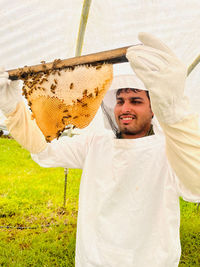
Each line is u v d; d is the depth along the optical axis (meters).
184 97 1.24
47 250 3.86
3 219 5.02
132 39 2.62
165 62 1.12
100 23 2.49
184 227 4.70
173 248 1.60
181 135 1.17
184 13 2.18
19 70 1.65
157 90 1.09
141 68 1.14
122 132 1.84
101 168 1.88
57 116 1.63
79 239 1.83
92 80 1.45
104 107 2.05
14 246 3.93
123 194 1.72
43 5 2.27
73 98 1.52
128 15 2.28
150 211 1.69
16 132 1.91
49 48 2.94
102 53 1.35
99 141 2.07
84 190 1.91
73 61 1.43
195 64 2.86
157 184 1.71
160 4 2.08
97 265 1.66
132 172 1.73
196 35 2.48
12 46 2.86
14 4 2.23
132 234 1.66
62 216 5.29
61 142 2.18
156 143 1.80
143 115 1.72
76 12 2.38
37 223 4.93
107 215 1.74
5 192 6.43
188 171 1.19
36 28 2.58
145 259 1.63
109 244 1.68
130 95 1.71
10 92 1.79
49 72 1.52
